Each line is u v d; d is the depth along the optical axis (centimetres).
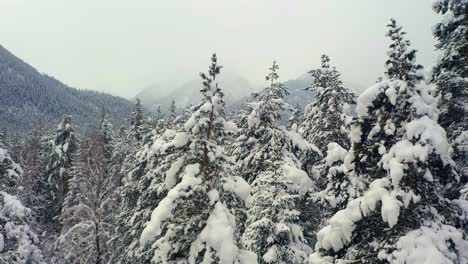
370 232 976
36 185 4612
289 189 1603
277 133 1764
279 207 1567
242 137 1914
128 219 2062
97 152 3550
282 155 1767
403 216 909
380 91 941
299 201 1739
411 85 945
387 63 973
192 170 1153
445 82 1298
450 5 1238
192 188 1114
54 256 3048
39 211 4184
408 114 941
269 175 1628
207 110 1146
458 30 1244
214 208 1116
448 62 1280
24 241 1662
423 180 912
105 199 3219
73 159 4272
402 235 891
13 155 4872
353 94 2156
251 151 1878
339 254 1000
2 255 1634
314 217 1827
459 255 831
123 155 4084
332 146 1379
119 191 2816
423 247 809
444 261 766
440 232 845
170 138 1366
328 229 974
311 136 2214
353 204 942
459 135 1248
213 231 1049
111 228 3078
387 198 876
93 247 2956
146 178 1869
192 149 1185
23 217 1655
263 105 1830
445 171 922
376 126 961
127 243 2102
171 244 1168
